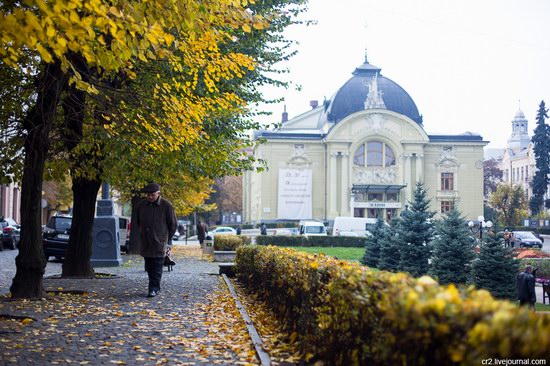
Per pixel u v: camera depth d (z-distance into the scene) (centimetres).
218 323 1008
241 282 1745
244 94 1969
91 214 1831
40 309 1103
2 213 5362
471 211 8794
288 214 8431
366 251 4197
